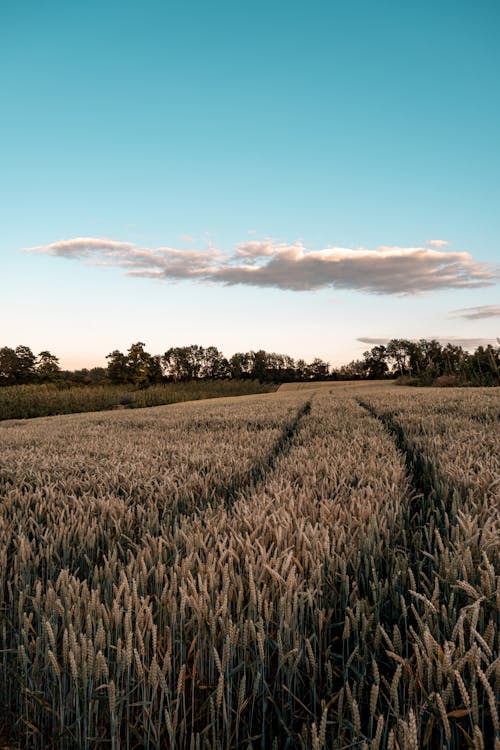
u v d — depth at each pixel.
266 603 1.84
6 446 8.77
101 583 2.35
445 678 1.52
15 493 4.43
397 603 2.18
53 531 3.15
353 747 1.52
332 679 1.92
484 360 40.41
